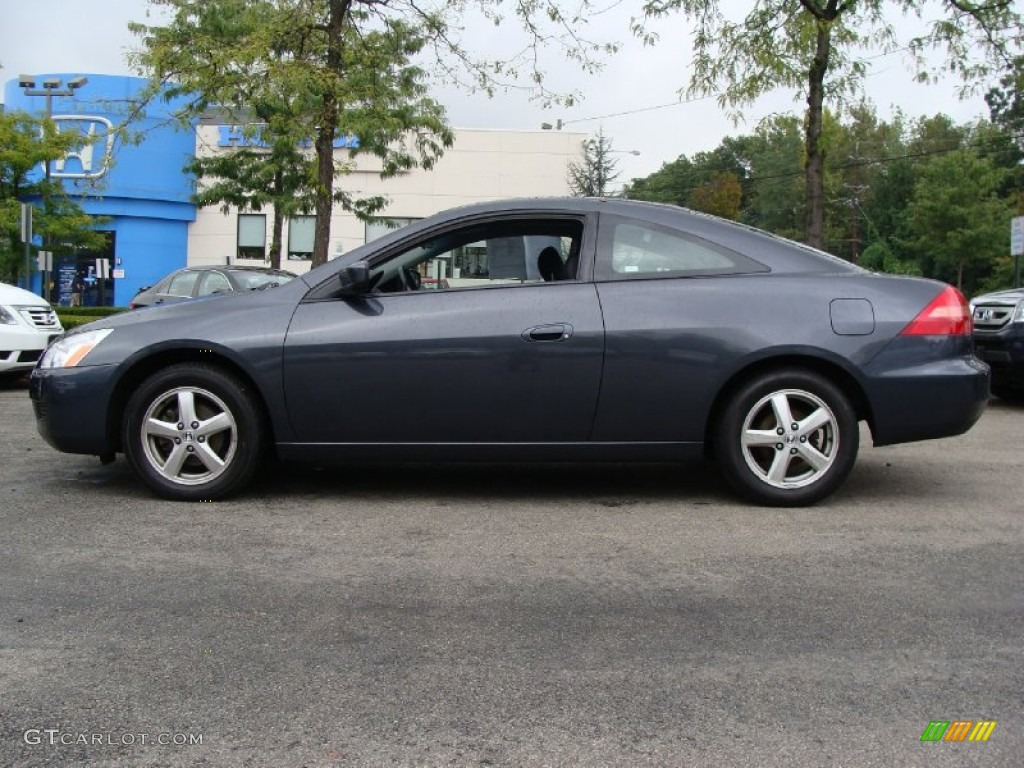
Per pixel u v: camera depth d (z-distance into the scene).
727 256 4.99
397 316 4.90
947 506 5.10
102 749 2.53
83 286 29.31
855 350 4.81
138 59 13.90
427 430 4.91
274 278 13.35
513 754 2.52
